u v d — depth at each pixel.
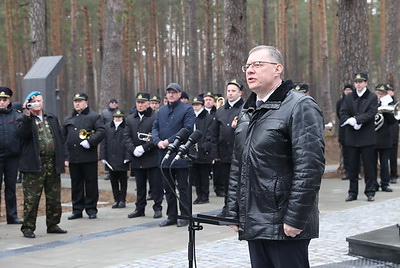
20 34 36.09
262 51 4.05
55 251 7.66
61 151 8.95
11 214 10.16
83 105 10.60
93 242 8.20
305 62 47.53
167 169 9.28
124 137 11.30
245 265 6.37
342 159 15.46
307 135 3.84
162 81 48.19
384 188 12.46
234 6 15.02
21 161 8.66
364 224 8.52
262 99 4.13
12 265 6.89
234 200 4.25
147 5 39.53
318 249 7.02
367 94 10.70
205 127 11.98
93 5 33.34
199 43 50.81
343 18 15.48
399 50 28.52
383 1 33.72
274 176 3.91
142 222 9.86
